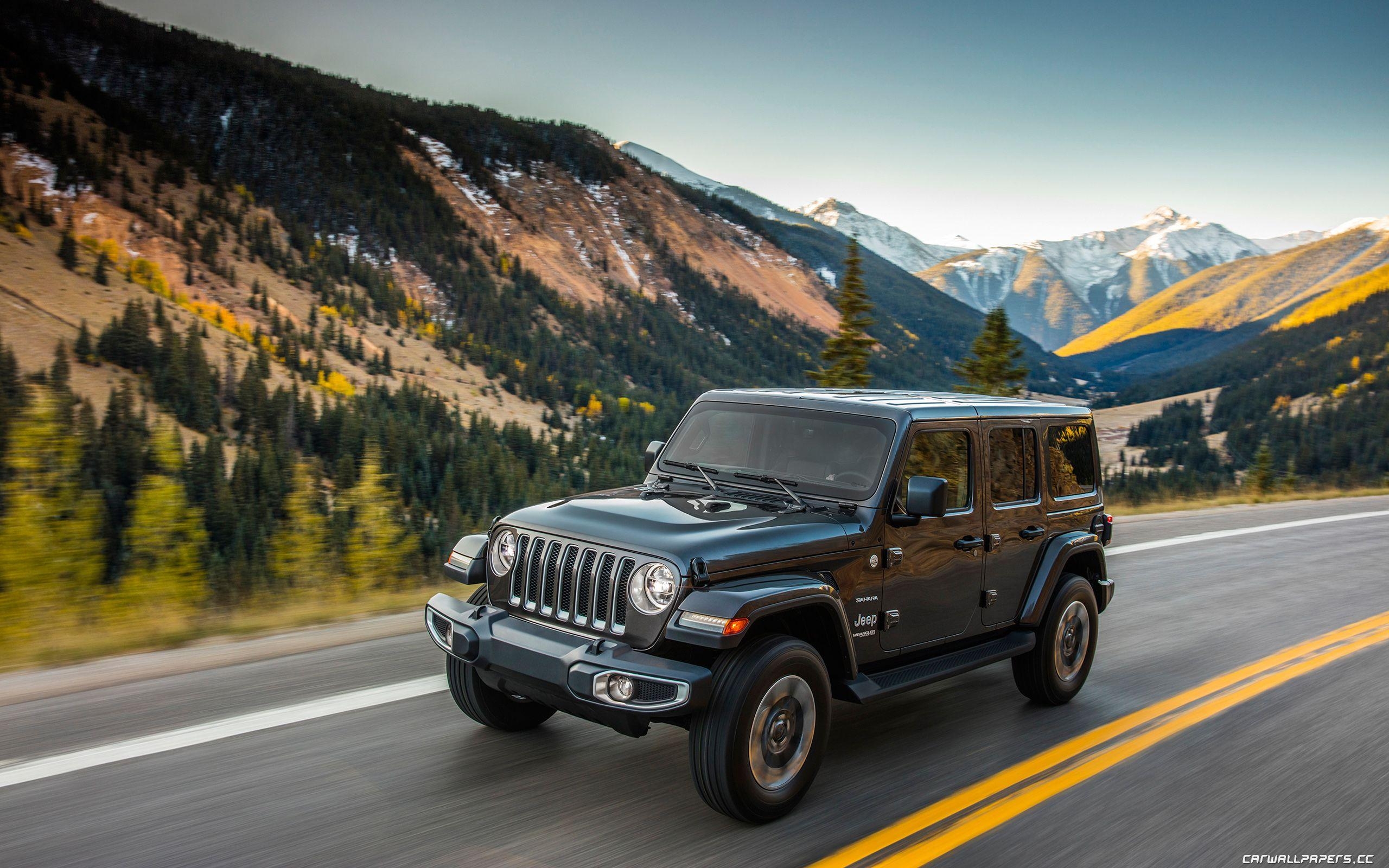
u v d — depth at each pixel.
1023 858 3.67
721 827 3.82
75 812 3.66
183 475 7.48
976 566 4.98
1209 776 4.66
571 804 3.98
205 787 3.96
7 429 6.75
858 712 5.51
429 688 5.43
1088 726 5.38
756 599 3.60
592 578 3.83
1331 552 13.23
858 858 3.59
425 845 3.53
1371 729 5.51
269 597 8.02
